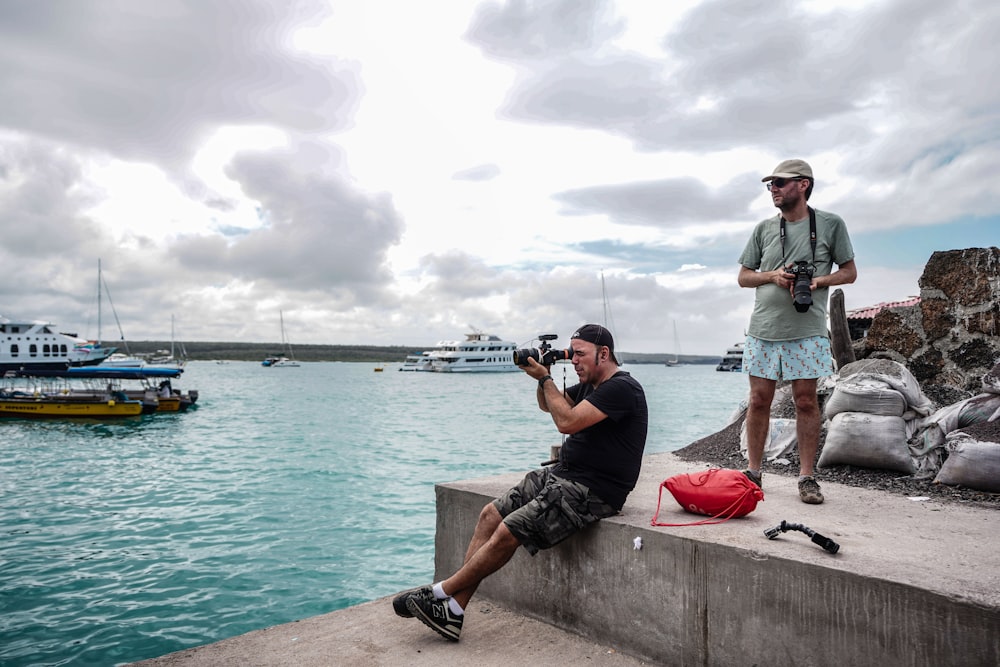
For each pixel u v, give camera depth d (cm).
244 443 2503
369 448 2347
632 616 305
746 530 298
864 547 272
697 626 280
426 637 327
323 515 1195
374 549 953
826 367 377
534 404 5366
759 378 401
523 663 297
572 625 331
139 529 1115
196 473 1756
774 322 388
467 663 297
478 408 4797
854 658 234
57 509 1309
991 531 304
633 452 316
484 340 14875
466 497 393
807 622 246
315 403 5266
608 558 315
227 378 12025
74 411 3431
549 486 311
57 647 629
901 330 602
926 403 488
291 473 1733
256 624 680
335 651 310
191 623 685
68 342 9050
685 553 284
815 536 264
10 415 3378
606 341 333
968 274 565
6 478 1705
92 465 1931
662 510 341
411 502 1317
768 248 401
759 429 409
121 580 826
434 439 2677
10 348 8431
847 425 462
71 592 781
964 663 210
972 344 558
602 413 304
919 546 275
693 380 11712
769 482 444
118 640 644
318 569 860
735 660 267
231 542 1008
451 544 404
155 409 3838
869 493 401
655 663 295
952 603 212
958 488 401
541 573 348
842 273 381
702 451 596
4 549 988
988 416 438
